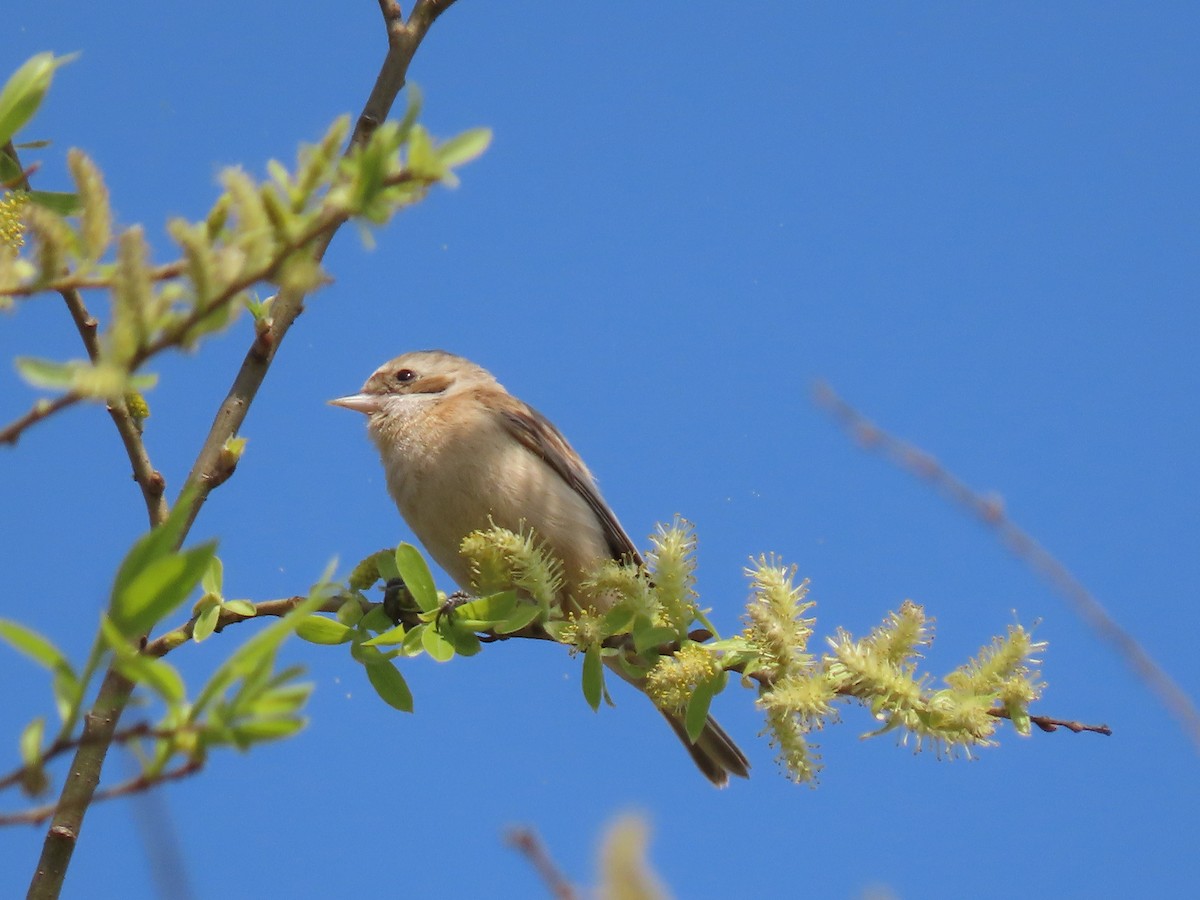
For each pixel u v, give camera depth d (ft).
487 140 14.47
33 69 20.31
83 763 24.04
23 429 13.66
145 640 26.21
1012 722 25.66
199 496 27.76
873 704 25.55
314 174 14.49
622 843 10.00
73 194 21.06
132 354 13.70
